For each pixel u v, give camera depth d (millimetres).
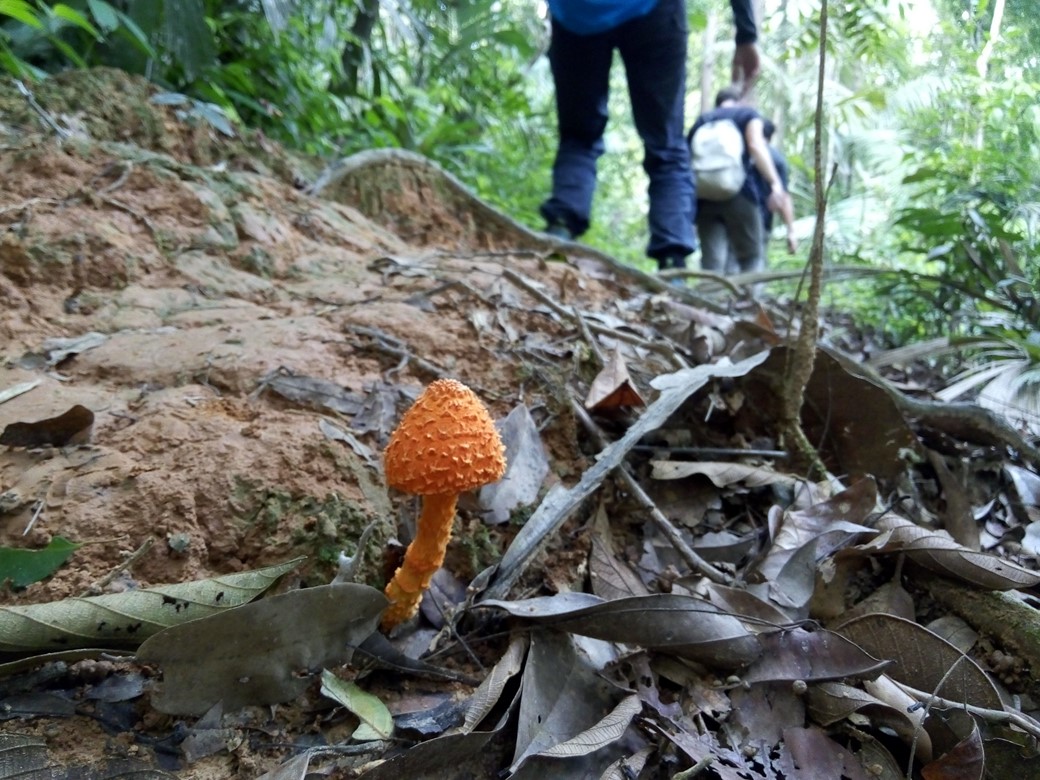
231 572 972
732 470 1405
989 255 2748
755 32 2838
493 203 4188
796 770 884
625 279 2764
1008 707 937
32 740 726
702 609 977
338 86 3518
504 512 1216
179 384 1278
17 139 1787
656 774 869
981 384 2084
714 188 3869
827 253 4082
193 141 2312
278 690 845
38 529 924
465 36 3805
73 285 1537
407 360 1479
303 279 1925
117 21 2262
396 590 967
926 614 1176
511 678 952
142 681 836
